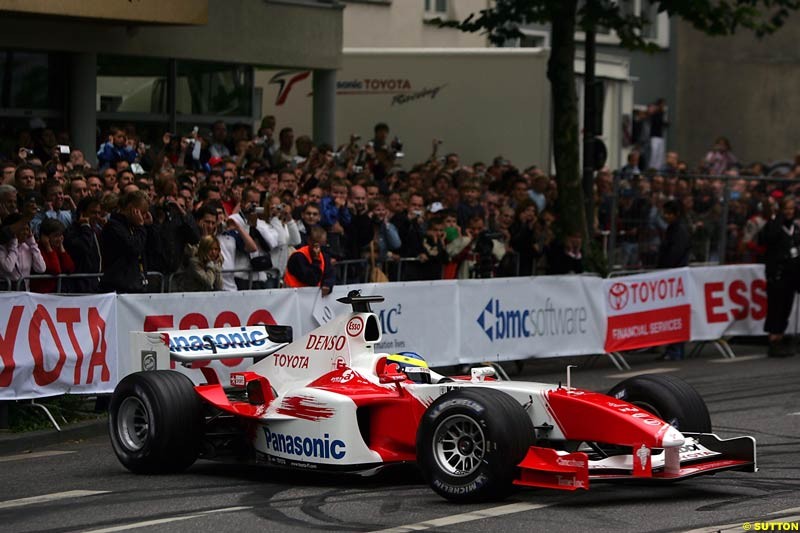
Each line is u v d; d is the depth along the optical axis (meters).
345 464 16.67
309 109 43.88
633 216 34.31
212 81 36.62
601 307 29.98
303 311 25.02
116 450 18.05
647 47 35.12
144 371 18.12
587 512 14.99
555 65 34.44
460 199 32.25
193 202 27.27
